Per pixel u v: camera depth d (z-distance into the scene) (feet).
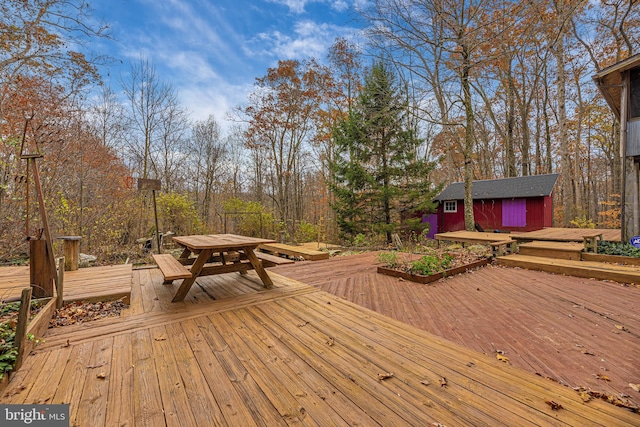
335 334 7.82
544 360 6.86
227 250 11.78
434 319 9.40
